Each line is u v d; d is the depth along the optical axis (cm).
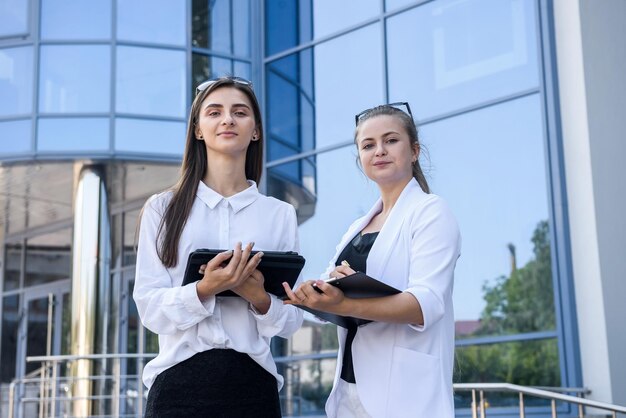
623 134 710
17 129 1045
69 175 1112
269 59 1062
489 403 760
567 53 759
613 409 464
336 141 964
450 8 868
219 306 262
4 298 1421
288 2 1053
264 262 249
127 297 1262
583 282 718
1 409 1373
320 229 956
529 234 761
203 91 282
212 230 272
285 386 934
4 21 1073
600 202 714
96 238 1074
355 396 274
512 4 810
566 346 717
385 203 293
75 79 1052
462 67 846
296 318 271
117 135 1038
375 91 931
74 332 1070
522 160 777
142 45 1064
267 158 1036
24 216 1316
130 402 1214
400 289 271
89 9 1066
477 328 780
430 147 852
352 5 974
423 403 260
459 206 817
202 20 1086
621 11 724
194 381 255
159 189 1163
